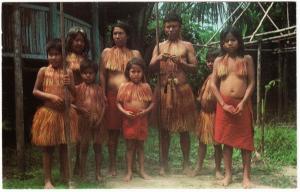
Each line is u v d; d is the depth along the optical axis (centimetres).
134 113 526
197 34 1239
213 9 1027
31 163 623
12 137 793
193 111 568
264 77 1226
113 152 557
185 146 575
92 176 557
